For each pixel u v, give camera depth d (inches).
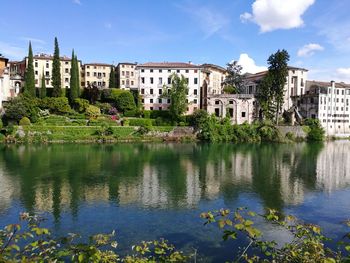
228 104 4544.8
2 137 3243.1
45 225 1039.6
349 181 1733.5
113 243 446.9
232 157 2564.0
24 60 5403.5
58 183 1594.5
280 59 4148.6
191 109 4741.6
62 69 5423.2
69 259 756.0
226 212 403.2
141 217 1127.0
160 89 4766.2
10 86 4389.8
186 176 1803.6
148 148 3088.1
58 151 2726.4
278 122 4421.8
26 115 3511.3
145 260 474.9
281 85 4202.8
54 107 3956.7
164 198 1362.0
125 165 2116.1
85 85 5526.6
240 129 4001.0
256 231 352.2
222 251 864.3
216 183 1644.9
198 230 1009.5
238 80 5738.2
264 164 2245.3
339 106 4997.5
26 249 397.7
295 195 1437.0
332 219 1133.7
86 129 3577.8
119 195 1400.1
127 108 4399.6
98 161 2251.5
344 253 853.8
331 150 3164.4
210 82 5467.5
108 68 5615.2
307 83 5506.9
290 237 944.9
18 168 1948.8
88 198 1347.2
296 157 2620.6
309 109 4896.7
